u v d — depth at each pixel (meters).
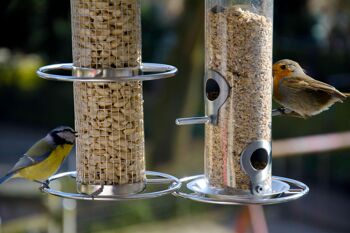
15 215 16.56
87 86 8.12
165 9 29.64
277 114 9.23
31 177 8.80
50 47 18.95
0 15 17.06
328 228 19.77
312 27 28.31
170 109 23.02
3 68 25.81
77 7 8.07
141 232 16.70
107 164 8.15
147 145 25.12
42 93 30.59
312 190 21.31
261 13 8.27
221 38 8.29
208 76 8.42
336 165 22.00
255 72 8.27
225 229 17.19
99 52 8.03
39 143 8.80
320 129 24.44
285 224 19.62
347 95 9.12
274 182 8.58
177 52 22.86
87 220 16.30
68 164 18.75
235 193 8.25
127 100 8.15
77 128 8.28
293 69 9.16
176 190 7.88
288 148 13.31
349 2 27.97
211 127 8.38
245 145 8.26
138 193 8.25
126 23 8.06
